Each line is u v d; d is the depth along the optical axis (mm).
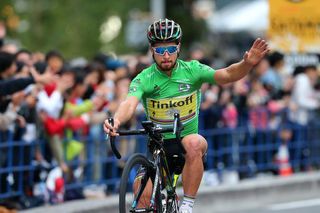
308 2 25672
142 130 12688
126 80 22703
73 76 20562
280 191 22938
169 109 13484
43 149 19609
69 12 51938
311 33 25688
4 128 18375
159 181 12695
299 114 25812
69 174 20266
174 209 13164
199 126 23219
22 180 19188
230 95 24156
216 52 48156
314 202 22281
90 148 20812
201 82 13609
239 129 24172
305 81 25875
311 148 26188
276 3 25672
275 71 26438
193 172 13195
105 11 53625
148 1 54875
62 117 19953
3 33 22750
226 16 43906
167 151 13445
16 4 47188
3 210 17844
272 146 25047
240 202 21938
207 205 21172
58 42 50344
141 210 12266
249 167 24438
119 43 54156
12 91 17781
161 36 12969
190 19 57250
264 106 25141
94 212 18953
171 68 13312
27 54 21281
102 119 21281
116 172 21453
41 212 18156
